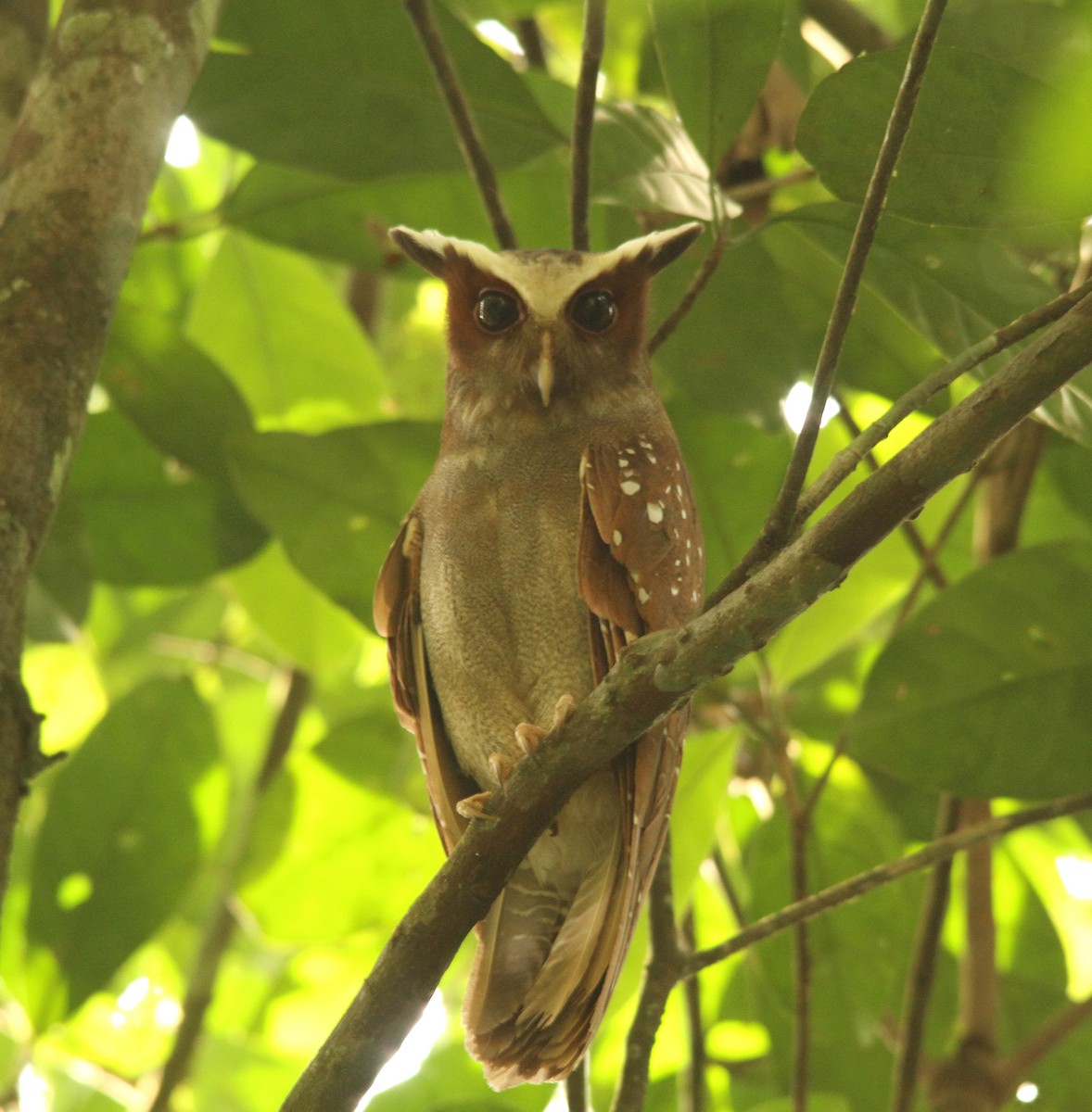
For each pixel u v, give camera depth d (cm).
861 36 1129
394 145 944
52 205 648
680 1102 1002
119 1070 1334
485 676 779
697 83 756
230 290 1241
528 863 770
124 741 1158
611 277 821
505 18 1090
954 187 662
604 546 748
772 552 569
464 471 791
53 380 622
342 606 993
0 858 580
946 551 1219
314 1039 1372
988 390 501
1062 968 1230
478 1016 735
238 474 992
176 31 697
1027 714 901
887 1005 1041
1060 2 950
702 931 1276
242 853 1170
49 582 1107
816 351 994
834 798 1090
